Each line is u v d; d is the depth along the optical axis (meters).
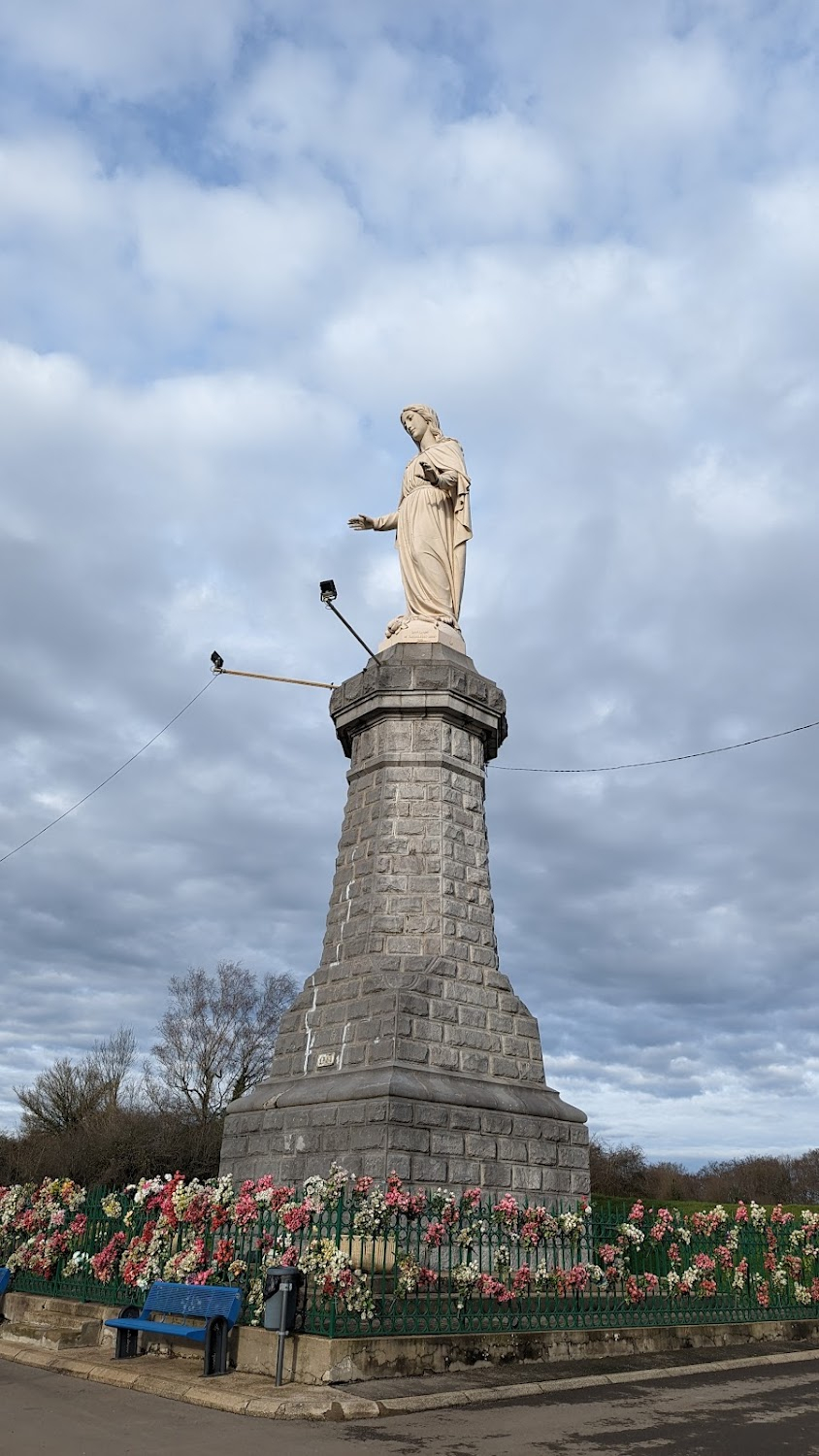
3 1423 10.06
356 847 20.02
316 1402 10.47
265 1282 12.07
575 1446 9.42
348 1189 12.95
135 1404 11.05
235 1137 18.75
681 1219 17.48
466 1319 13.17
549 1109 18.06
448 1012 17.89
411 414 23.27
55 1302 16.58
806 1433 10.36
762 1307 18.03
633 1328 15.03
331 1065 17.80
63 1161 58.03
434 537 22.34
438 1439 9.48
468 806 20.20
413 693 20.38
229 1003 67.44
